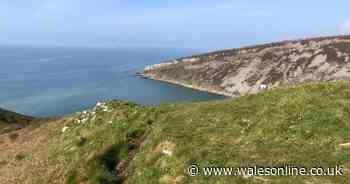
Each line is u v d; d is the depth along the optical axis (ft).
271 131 56.65
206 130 62.08
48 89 523.70
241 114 66.33
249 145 53.67
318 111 59.16
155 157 57.77
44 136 110.93
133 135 71.36
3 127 184.85
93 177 59.36
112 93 488.85
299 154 48.03
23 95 469.98
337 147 48.14
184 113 74.84
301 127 55.16
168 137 61.05
